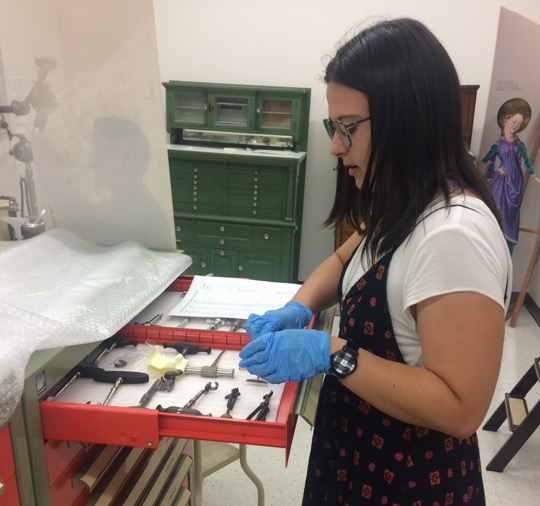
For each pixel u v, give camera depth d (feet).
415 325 2.44
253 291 4.34
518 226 10.34
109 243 4.81
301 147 11.01
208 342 3.44
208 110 10.48
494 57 10.06
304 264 12.42
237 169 10.15
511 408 6.91
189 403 2.81
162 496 3.93
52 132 4.28
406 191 2.33
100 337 2.95
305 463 6.37
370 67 2.24
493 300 2.12
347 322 2.72
